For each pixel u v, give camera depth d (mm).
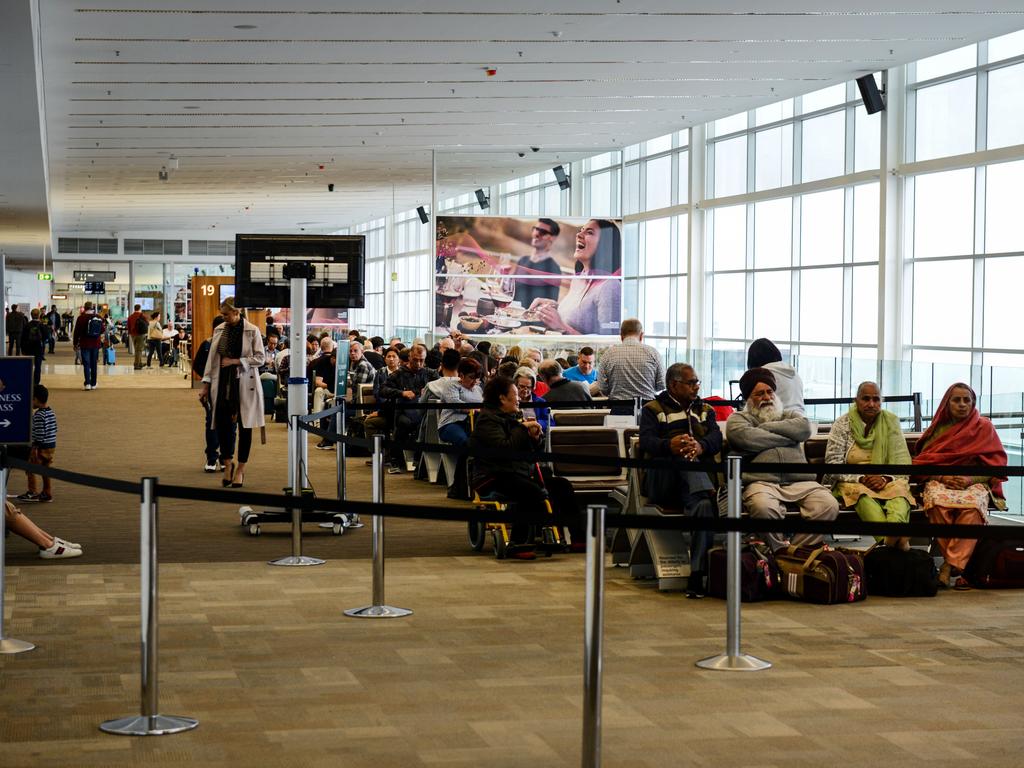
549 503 8672
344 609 6805
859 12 13773
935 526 4816
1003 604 7184
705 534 7230
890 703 5020
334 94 19281
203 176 31734
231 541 9086
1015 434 10609
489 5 13500
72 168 29281
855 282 19203
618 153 26969
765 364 9250
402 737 4516
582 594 7301
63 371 35500
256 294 11047
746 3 13359
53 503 10773
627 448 9492
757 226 21922
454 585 7562
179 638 6082
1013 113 15789
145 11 13641
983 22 14281
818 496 7609
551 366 12164
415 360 14086
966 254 16781
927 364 12992
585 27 14625
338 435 7238
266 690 5148
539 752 4352
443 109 20812
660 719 4773
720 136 22938
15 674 5375
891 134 17781
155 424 19328
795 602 7199
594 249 23516
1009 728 4684
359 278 11188
